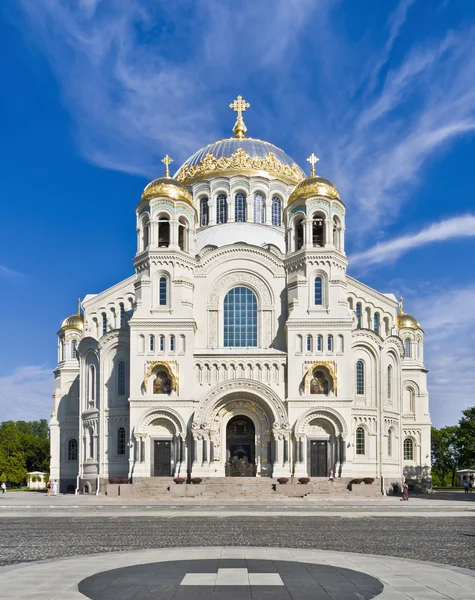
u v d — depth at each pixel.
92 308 114.19
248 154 120.25
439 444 167.25
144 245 101.44
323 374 94.75
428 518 56.09
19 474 156.25
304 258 97.88
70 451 115.81
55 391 118.12
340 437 92.50
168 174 105.38
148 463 93.62
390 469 98.88
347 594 22.73
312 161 104.38
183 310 96.81
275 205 118.19
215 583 24.58
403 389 117.38
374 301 112.25
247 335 100.75
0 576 26.06
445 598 22.16
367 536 41.47
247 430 96.62
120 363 100.00
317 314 96.06
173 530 45.44
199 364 95.62
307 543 37.59
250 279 101.69
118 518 56.62
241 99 131.00
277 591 23.20
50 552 34.22
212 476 91.94
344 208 102.25
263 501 77.81
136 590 23.39
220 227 114.00
